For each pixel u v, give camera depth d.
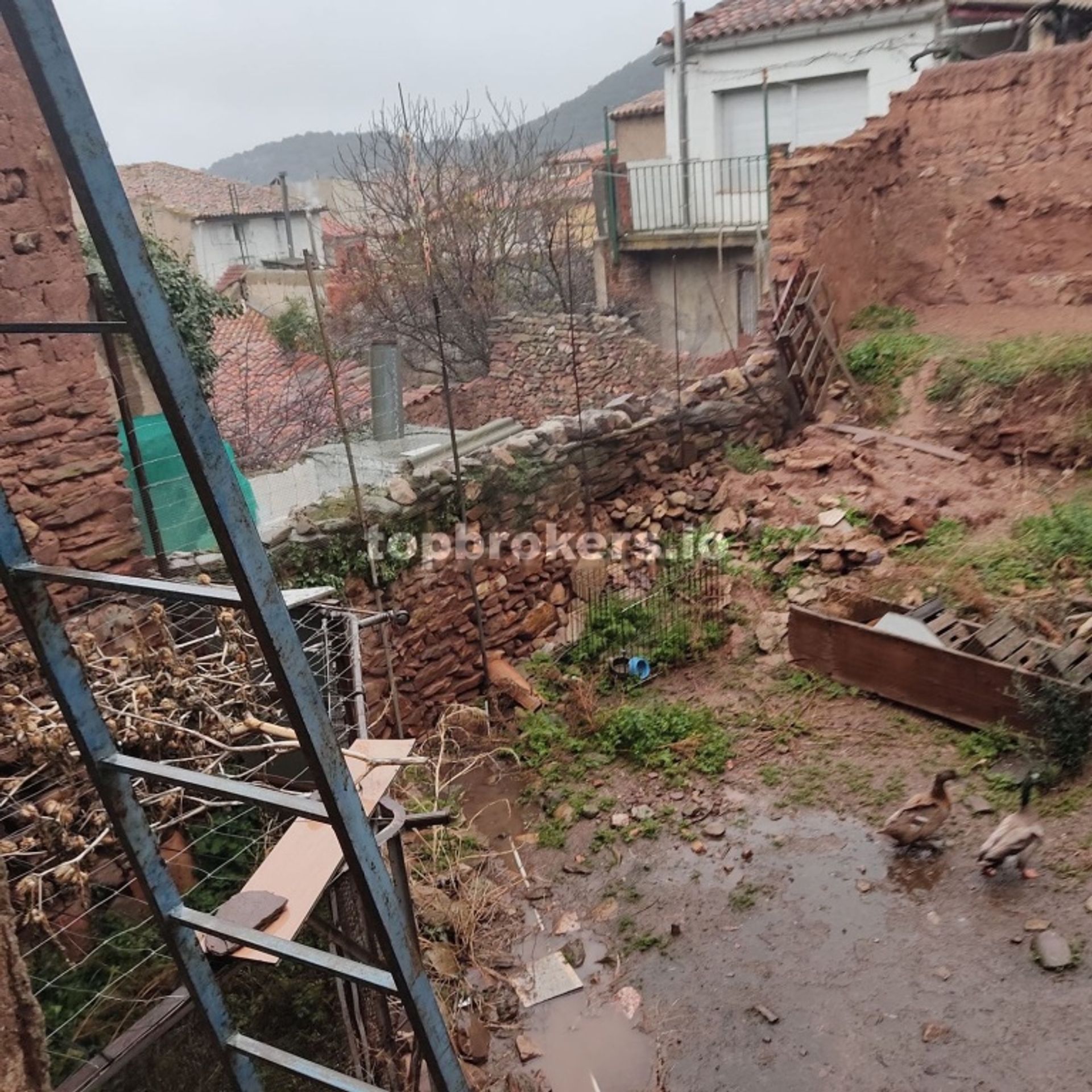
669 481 8.73
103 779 1.84
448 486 6.70
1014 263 10.80
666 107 15.95
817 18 13.74
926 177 11.23
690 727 6.25
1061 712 5.32
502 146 16.48
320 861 2.84
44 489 4.38
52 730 3.51
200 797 3.69
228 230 21.45
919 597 6.92
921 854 4.98
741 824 5.41
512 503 7.25
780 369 9.73
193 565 5.12
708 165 15.02
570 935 4.79
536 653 7.38
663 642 7.11
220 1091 3.22
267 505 7.97
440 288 14.52
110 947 3.57
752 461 9.16
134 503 5.25
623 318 13.86
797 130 14.59
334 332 14.66
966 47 13.07
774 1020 4.14
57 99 1.17
